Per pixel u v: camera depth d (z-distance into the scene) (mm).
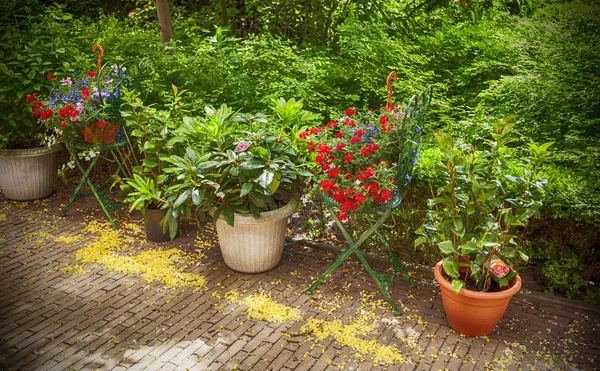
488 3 6488
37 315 3402
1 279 3795
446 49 6137
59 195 5172
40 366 2955
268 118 4738
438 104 5141
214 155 3822
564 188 3742
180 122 4457
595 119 4492
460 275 3322
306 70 5215
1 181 4949
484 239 3033
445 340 3230
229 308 3510
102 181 5426
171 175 4223
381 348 3125
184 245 4316
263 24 6883
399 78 5605
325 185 3340
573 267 3738
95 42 5988
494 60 5836
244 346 3150
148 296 3631
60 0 7848
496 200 3139
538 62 5559
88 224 4641
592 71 5320
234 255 3859
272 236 3809
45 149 4820
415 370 2977
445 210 3188
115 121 4488
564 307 3584
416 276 3908
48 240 4348
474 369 2996
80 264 4008
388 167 3406
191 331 3279
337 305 3555
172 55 5484
